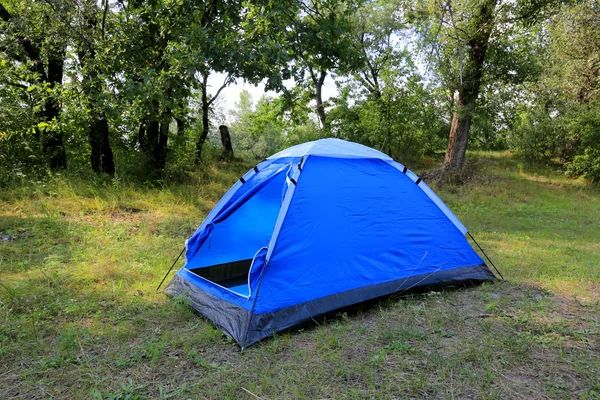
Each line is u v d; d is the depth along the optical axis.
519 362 3.16
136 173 11.27
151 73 8.70
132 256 5.67
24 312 3.87
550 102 18.97
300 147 4.73
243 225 5.03
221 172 14.23
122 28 9.48
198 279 4.32
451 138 15.10
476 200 12.05
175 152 13.25
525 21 12.91
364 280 4.18
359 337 3.56
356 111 20.75
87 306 4.03
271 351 3.27
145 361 3.12
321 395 2.72
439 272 4.68
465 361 3.16
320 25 9.04
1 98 10.78
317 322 3.75
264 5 8.49
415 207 4.80
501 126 21.42
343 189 4.42
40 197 8.47
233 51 8.02
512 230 8.31
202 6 8.50
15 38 9.83
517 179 16.22
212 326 3.72
